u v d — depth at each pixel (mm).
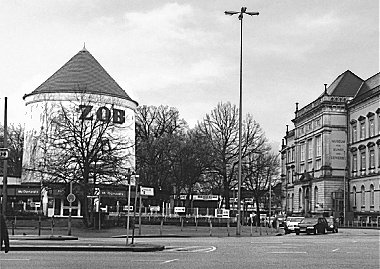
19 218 57844
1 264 17484
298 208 121062
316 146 112812
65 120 73562
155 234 42625
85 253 22562
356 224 96688
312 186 112625
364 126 101000
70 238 32312
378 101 95438
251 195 81125
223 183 80875
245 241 34719
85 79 86562
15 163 104562
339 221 102250
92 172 53375
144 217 61969
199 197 74500
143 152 83500
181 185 78312
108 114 70250
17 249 23672
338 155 107500
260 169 81875
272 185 93688
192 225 61875
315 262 19844
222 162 79938
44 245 24828
